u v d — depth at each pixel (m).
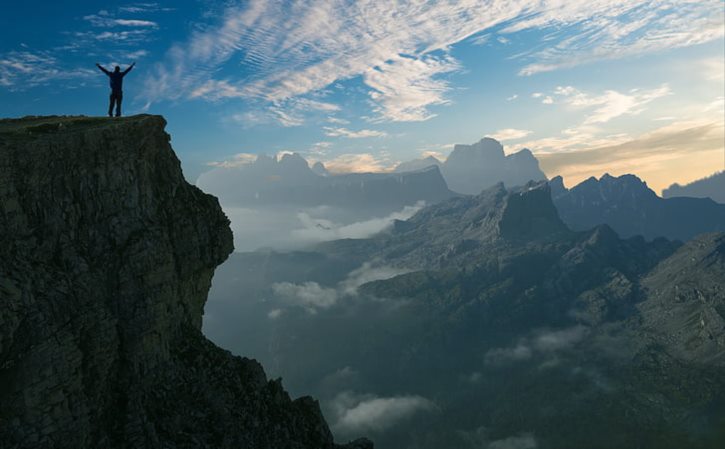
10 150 25.81
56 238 27.62
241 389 36.75
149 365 31.14
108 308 29.11
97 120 35.56
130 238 31.77
